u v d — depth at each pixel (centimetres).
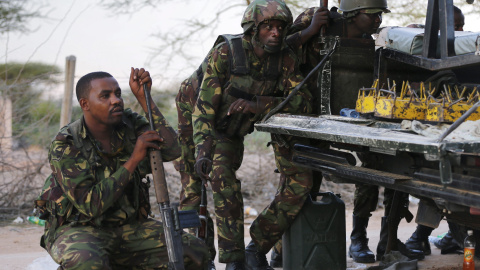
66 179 429
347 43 571
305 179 558
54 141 440
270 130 540
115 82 445
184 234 457
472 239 527
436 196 417
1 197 975
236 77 546
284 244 579
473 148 382
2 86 1065
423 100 496
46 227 452
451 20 482
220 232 550
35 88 1144
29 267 605
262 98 547
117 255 452
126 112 466
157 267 456
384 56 555
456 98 514
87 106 439
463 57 470
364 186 641
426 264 632
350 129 466
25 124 1123
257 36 539
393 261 598
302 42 582
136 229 455
